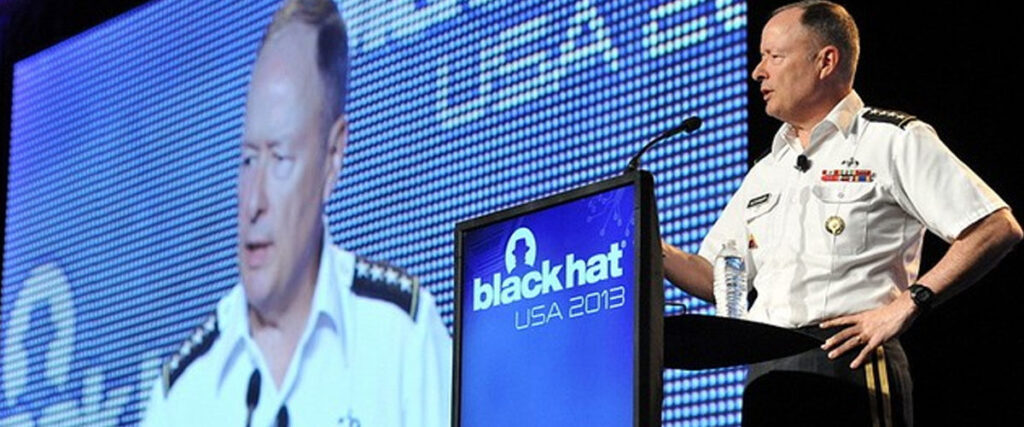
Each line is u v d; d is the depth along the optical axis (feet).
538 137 16.93
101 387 22.35
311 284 19.33
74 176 23.90
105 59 23.85
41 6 25.32
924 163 10.75
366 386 18.28
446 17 18.38
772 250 11.29
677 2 15.71
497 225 10.21
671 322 9.60
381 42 19.25
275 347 19.61
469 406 10.07
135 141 22.84
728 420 14.53
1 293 24.84
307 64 20.24
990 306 14.07
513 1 17.54
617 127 16.10
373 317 18.43
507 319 9.97
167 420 20.98
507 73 17.46
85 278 23.16
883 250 10.89
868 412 10.26
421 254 18.03
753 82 14.94
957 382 14.16
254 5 21.20
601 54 16.40
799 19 11.44
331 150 19.56
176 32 22.52
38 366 23.68
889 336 10.16
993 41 14.37
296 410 19.11
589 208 9.61
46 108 24.85
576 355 9.46
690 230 15.19
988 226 10.49
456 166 17.83
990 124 14.28
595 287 9.44
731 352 10.41
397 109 18.80
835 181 11.08
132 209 22.57
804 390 10.55
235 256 20.47
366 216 18.88
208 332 20.66
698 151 15.26
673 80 15.62
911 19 14.87
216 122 21.36
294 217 19.81
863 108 11.35
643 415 8.95
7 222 25.03
